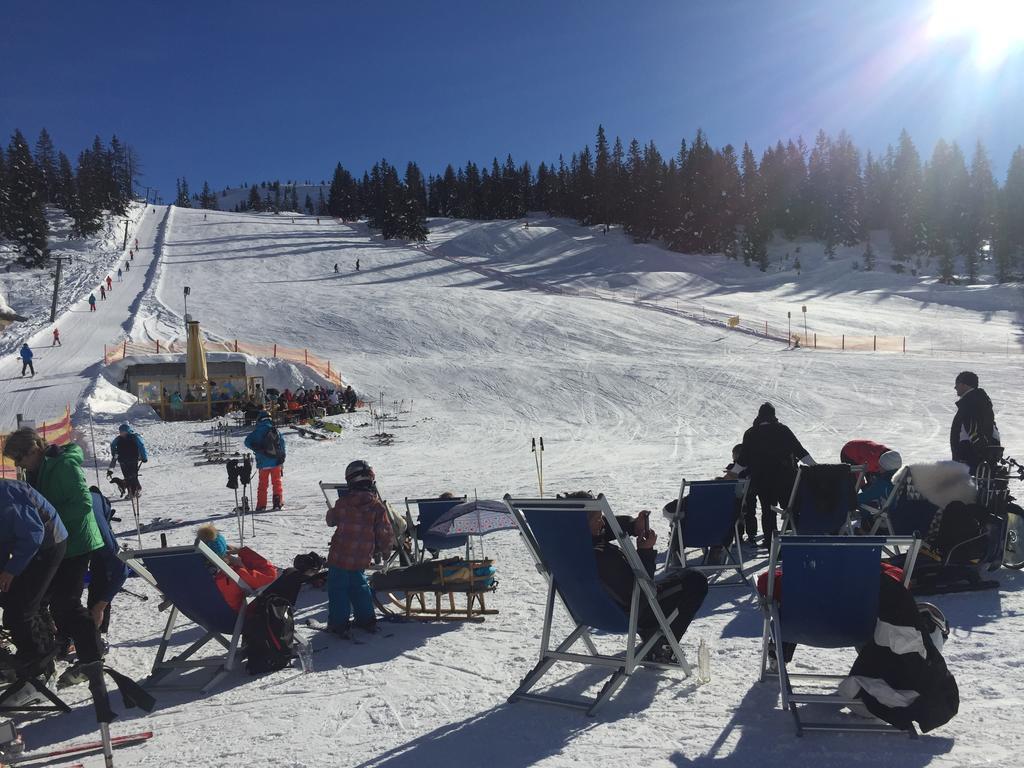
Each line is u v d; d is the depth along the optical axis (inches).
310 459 944.9
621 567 172.4
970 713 148.9
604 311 2332.7
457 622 239.3
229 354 1541.6
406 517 301.4
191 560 193.9
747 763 132.9
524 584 280.2
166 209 5536.4
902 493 262.4
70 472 187.0
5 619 175.3
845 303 3029.0
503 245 4215.1
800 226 4972.9
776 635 153.3
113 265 3230.8
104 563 212.5
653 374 1534.2
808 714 153.1
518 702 169.3
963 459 304.0
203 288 2689.5
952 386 1338.6
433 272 3447.3
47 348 1750.7
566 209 5782.5
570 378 1530.5
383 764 142.6
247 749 154.6
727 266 4215.1
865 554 144.3
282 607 205.6
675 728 149.3
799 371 1519.4
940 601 228.2
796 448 302.7
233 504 584.1
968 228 4320.9
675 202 4503.0
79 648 161.0
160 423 1240.8
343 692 184.2
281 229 4670.3
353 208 5462.6
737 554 279.0
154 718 177.6
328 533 424.5
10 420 1202.6
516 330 2053.4
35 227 3366.1
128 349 1715.1
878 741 139.6
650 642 172.4
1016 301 2950.3
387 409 1369.3
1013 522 256.8
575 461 819.4
